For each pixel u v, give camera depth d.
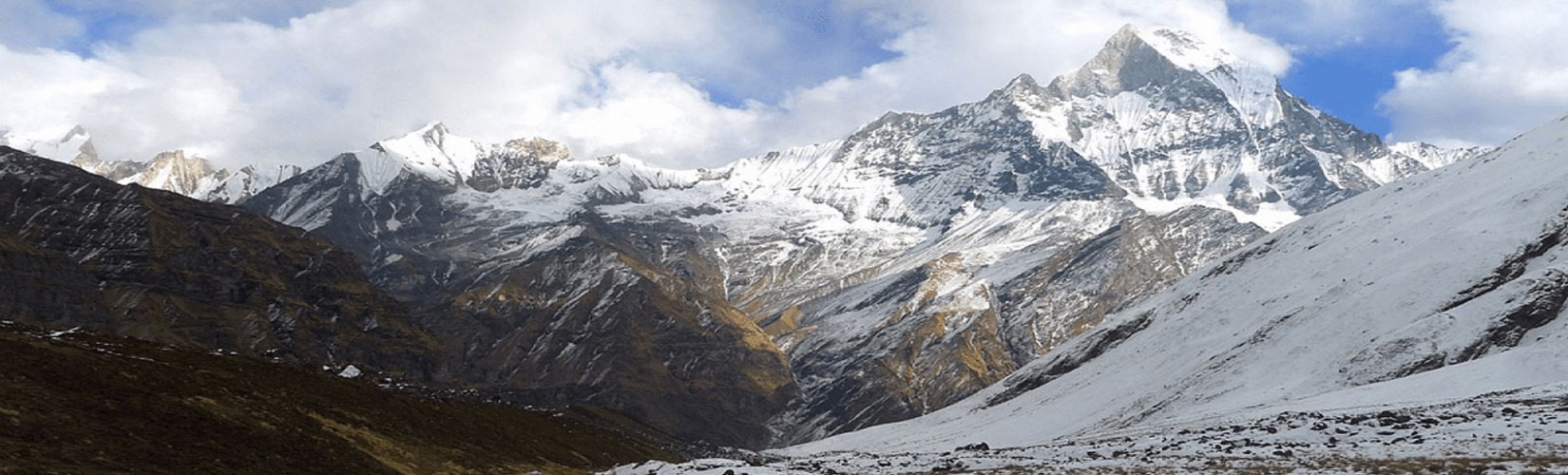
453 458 81.06
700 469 74.81
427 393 108.56
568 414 147.88
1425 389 146.38
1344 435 81.75
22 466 56.94
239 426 71.12
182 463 63.78
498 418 99.38
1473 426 79.00
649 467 77.75
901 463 84.06
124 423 66.00
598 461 104.69
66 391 67.00
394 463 75.62
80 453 60.78
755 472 72.62
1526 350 152.12
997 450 103.62
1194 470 64.31
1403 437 76.81
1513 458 61.31
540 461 90.75
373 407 84.00
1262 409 155.75
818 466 81.88
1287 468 62.56
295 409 77.19
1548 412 83.38
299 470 68.62
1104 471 66.56
